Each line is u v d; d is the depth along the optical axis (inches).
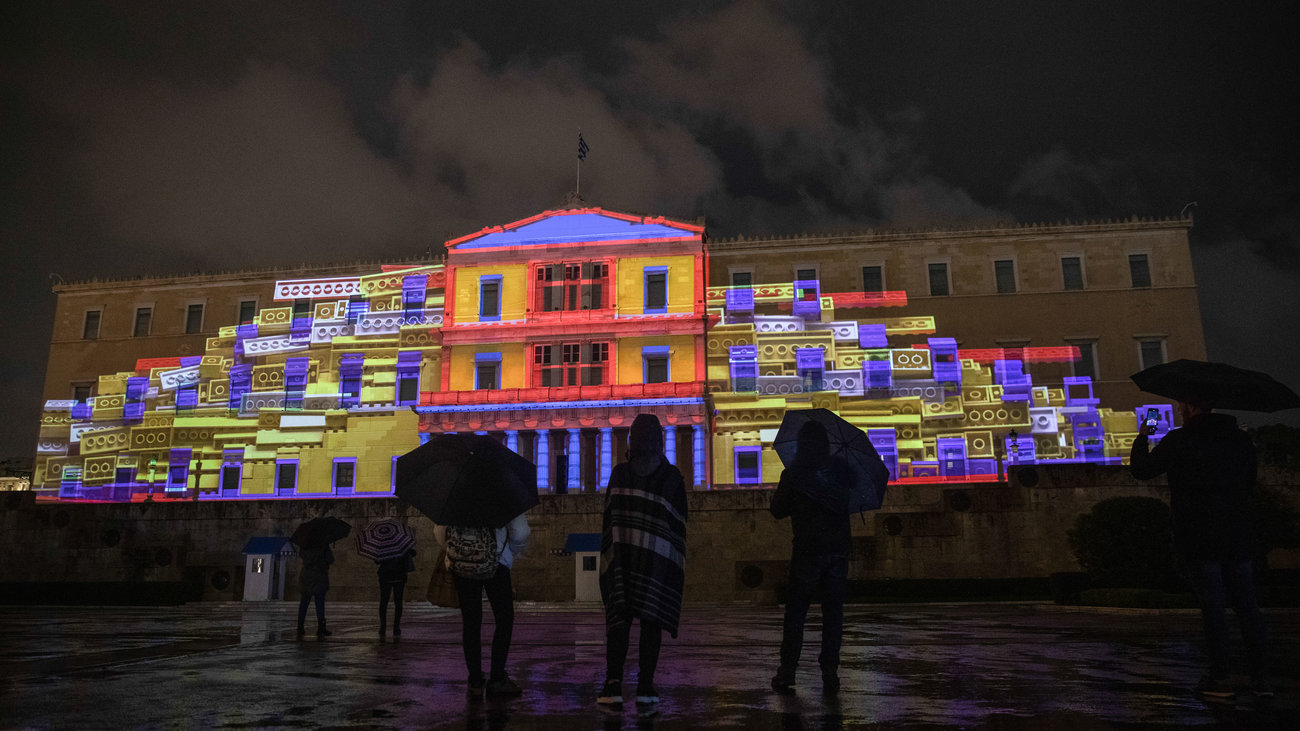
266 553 1483.8
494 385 2209.6
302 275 2746.1
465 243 2303.2
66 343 2819.9
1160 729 225.1
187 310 2792.8
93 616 1013.2
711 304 2305.6
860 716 245.8
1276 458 1423.5
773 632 629.9
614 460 2116.1
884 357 2277.3
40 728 228.4
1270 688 280.7
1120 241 2536.9
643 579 262.8
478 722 236.4
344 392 2321.6
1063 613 917.2
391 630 658.2
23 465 3009.4
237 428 2341.3
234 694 291.6
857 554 1407.5
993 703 270.1
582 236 2260.1
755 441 2175.2
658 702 270.4
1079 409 2301.9
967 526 1392.7
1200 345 2450.8
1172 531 293.1
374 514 1525.6
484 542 289.9
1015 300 2532.0
